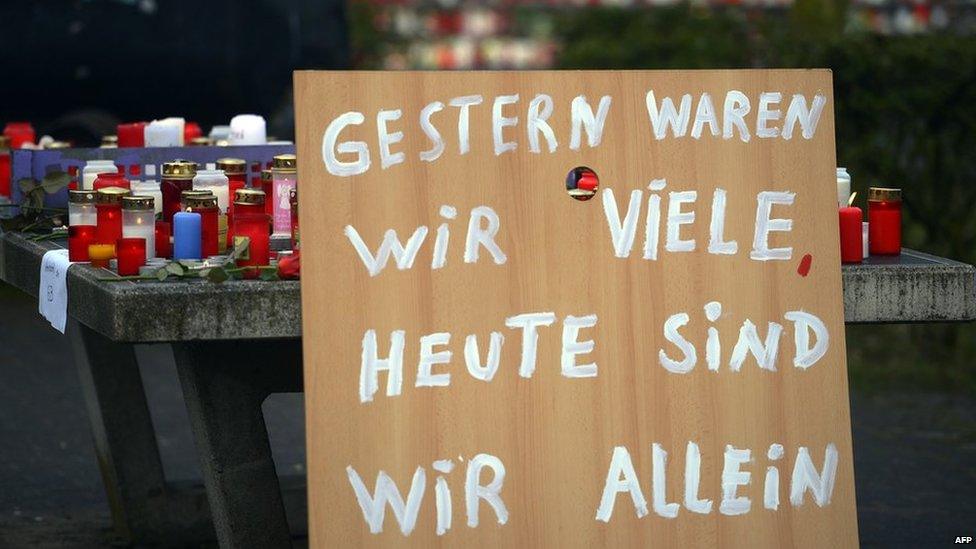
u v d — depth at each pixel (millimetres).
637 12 12344
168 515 5977
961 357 9773
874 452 7777
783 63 10062
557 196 3953
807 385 4016
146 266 4109
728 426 3967
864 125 9523
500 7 16734
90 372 5895
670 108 4039
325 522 3764
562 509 3873
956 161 9500
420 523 3809
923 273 4203
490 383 3869
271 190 4809
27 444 7805
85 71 12828
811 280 4051
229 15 13094
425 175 3895
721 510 3941
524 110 3961
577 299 3934
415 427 3822
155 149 5312
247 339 3900
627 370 3939
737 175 4055
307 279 3801
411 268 3861
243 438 4223
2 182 5867
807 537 3971
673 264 3992
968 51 9445
